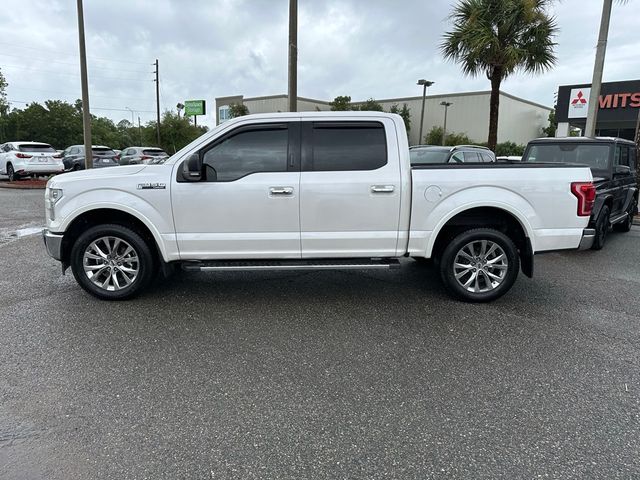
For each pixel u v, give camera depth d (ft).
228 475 7.70
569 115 80.43
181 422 9.15
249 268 15.34
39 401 9.82
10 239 26.71
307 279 19.12
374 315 15.07
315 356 12.10
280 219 15.19
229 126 15.06
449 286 16.21
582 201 15.57
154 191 15.03
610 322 14.64
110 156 71.36
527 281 19.29
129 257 15.98
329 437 8.72
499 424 9.15
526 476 7.68
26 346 12.50
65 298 16.38
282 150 15.16
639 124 38.78
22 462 7.93
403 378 10.98
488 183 15.31
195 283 18.39
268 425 9.09
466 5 46.96
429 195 15.26
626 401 10.02
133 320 14.44
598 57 38.52
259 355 12.12
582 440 8.65
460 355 12.21
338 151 15.20
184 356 12.02
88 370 11.21
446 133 149.59
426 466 7.93
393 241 15.55
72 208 15.24
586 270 21.20
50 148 64.44
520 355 12.24
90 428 8.92
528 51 45.83
